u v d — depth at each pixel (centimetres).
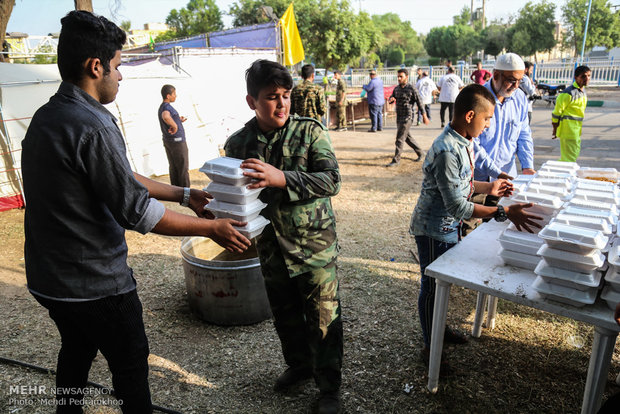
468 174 234
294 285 224
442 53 4953
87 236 154
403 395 246
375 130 1284
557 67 2158
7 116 629
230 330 317
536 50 3638
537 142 982
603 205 212
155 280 404
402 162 873
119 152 149
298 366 245
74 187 147
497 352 284
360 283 380
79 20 147
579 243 166
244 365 277
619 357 282
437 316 227
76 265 155
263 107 188
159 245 496
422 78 1397
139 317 176
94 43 148
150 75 798
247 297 314
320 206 205
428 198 241
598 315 170
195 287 320
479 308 291
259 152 201
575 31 3303
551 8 3566
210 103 925
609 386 259
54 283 156
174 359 284
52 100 151
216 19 3102
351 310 337
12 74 634
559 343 293
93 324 165
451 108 1245
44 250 154
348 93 1777
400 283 379
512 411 234
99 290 159
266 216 204
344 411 235
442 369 259
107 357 175
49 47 1717
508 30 3922
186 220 162
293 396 248
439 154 223
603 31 3250
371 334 305
